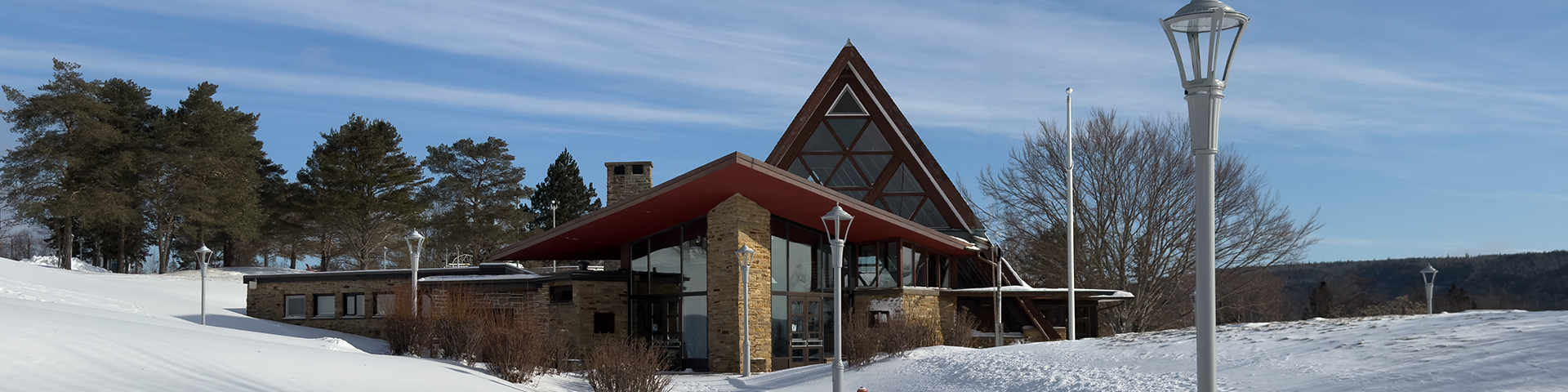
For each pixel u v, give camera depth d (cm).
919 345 2219
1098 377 1457
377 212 6612
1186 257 4438
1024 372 1594
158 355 1395
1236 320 5478
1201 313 798
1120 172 4525
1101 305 3891
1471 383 1030
